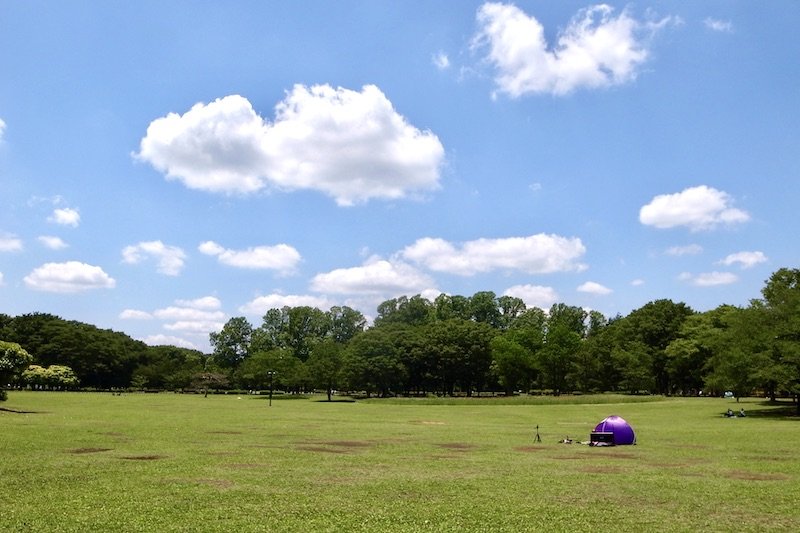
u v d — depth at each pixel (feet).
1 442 104.63
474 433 145.79
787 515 55.72
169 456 92.48
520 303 602.85
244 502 58.85
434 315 581.12
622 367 409.28
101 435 123.24
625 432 121.19
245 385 554.05
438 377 452.35
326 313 618.03
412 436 135.85
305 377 437.99
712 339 256.11
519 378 422.00
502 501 60.75
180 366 585.22
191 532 47.52
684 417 214.69
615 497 63.57
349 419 199.21
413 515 54.19
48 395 358.84
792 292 233.96
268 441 119.03
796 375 210.59
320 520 51.90
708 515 55.52
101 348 536.01
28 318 535.19
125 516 52.29
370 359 437.99
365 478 74.13
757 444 120.88
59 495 60.90
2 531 46.78
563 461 93.71
